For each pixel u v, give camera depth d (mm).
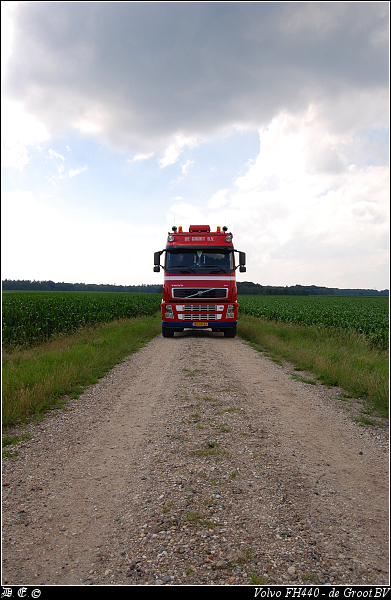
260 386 8094
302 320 20734
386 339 13453
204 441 5148
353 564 2920
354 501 3824
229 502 3711
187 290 15375
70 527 3334
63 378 7852
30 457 4719
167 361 10562
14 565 2857
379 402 7016
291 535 3240
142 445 5066
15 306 16000
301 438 5414
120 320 20438
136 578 2729
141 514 3512
